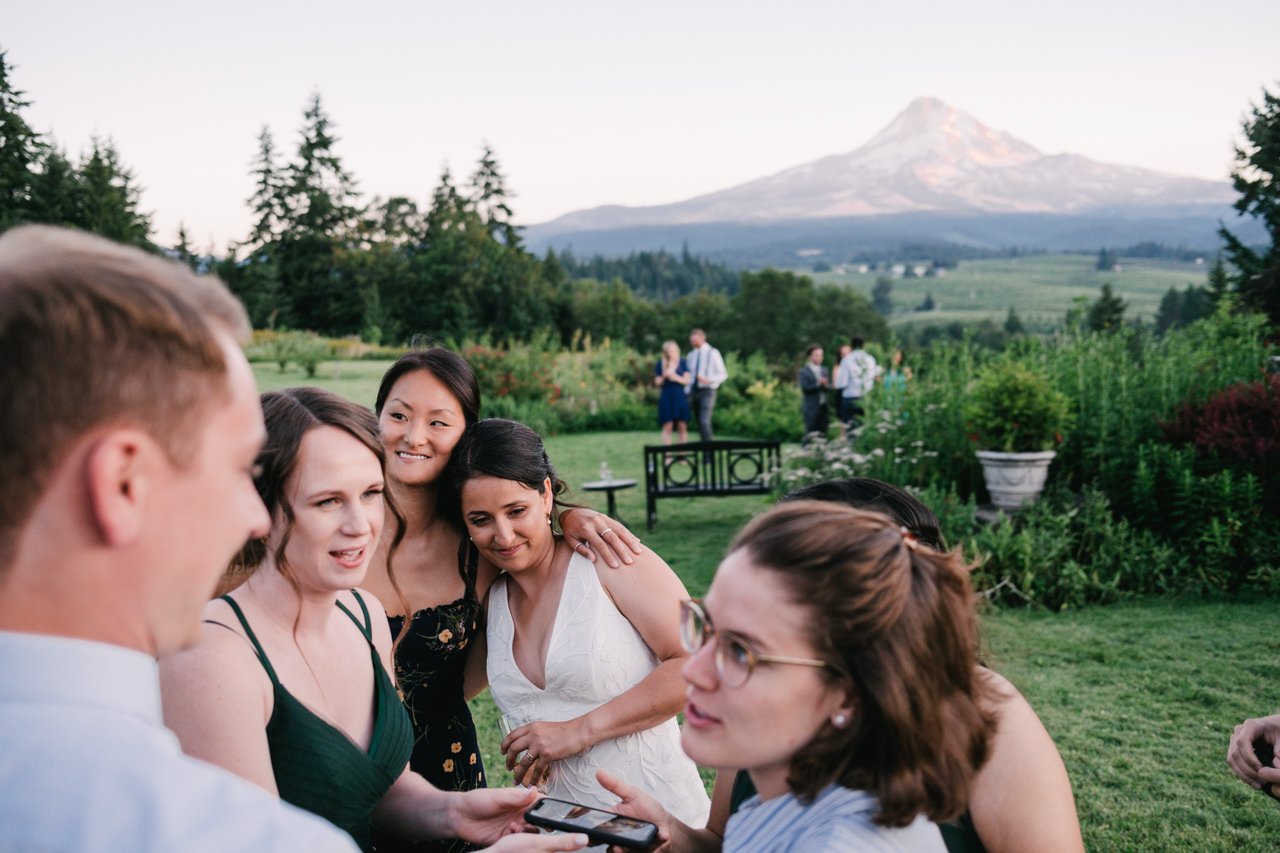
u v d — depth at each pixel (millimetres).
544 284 62750
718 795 1692
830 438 12461
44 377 693
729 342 64312
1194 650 5742
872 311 65188
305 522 1622
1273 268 16703
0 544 716
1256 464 7188
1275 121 18328
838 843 1095
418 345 2539
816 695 1101
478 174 73062
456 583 2467
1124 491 7723
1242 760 1971
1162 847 3621
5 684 711
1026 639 6035
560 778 2318
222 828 709
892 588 1091
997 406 7809
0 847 671
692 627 1164
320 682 1692
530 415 19750
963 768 1140
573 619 2307
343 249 63344
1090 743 4512
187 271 812
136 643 771
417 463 2404
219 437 782
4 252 740
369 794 1710
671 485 11164
